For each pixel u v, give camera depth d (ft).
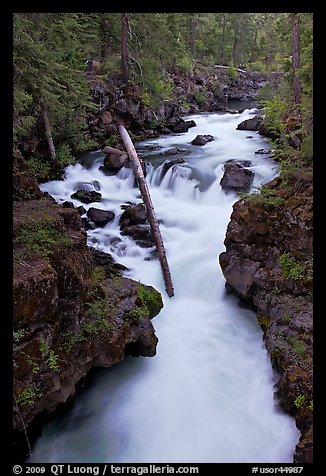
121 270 36.81
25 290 21.47
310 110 33.50
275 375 26.53
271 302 29.25
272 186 33.45
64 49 55.57
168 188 52.49
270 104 64.39
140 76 78.89
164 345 30.81
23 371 21.67
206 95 122.72
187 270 38.40
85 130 66.03
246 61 185.26
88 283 28.19
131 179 54.44
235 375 28.04
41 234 26.11
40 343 22.48
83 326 25.96
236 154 60.23
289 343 25.57
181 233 43.50
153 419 25.27
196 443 23.62
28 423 22.17
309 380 22.77
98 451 23.49
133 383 27.96
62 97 55.77
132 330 27.94
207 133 79.51
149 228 42.88
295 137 47.88
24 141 51.16
